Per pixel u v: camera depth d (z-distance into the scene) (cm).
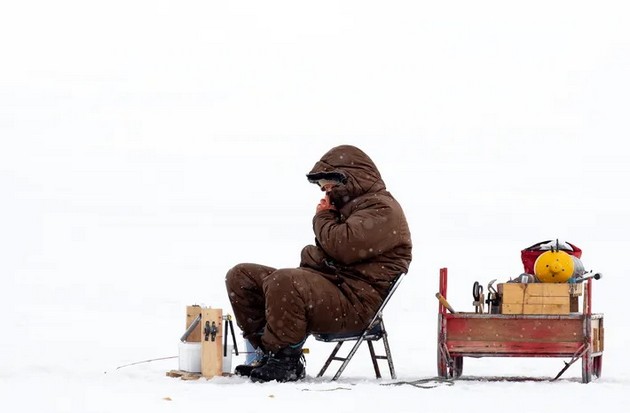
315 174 1518
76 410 1140
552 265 1501
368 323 1491
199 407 1162
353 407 1177
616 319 3031
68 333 2430
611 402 1238
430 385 1385
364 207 1512
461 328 1498
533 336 1486
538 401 1238
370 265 1497
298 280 1447
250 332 1548
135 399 1215
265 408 1160
